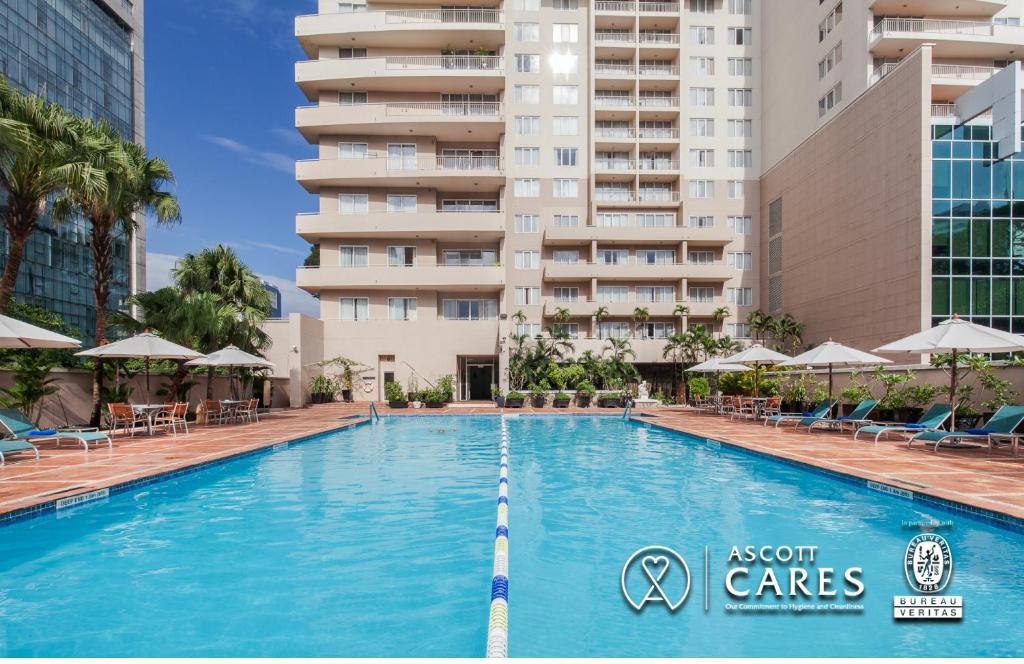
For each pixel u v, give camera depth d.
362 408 29.25
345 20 35.06
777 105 41.31
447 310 37.25
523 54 40.69
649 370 40.66
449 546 6.39
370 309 35.72
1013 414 11.96
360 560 5.95
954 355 13.38
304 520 7.49
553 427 20.56
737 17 43.25
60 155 14.42
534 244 40.16
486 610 4.72
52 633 4.32
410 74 34.69
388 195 36.19
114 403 16.86
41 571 5.66
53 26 48.19
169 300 18.98
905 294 29.17
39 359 15.12
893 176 30.19
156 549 6.32
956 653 3.98
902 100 29.58
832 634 4.28
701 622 4.47
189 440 14.63
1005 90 26.61
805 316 37.94
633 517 7.63
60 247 47.34
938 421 13.19
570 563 5.85
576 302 38.94
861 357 16.95
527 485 9.80
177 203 18.66
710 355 37.19
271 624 4.46
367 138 36.06
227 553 6.17
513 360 33.81
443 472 11.01
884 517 7.59
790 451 12.47
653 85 42.06
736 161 42.97
